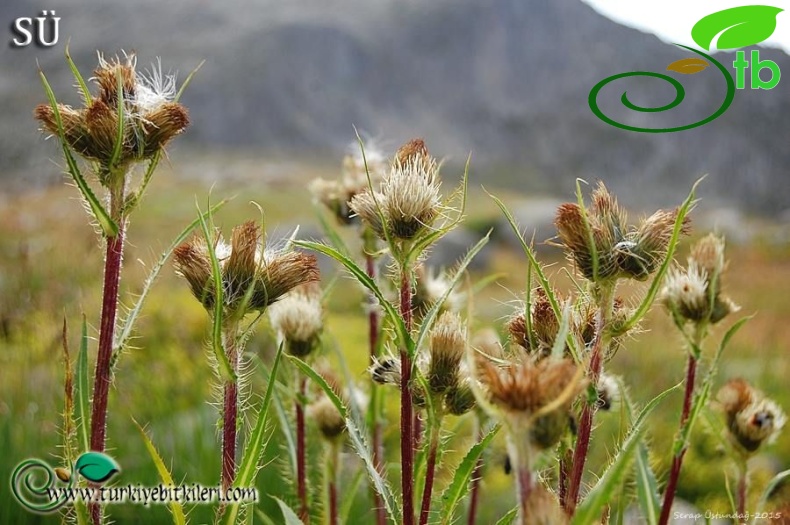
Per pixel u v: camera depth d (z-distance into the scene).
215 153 97.31
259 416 1.56
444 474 3.09
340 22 128.38
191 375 6.29
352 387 2.46
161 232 18.66
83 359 1.64
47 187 13.64
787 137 96.44
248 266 1.71
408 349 1.60
